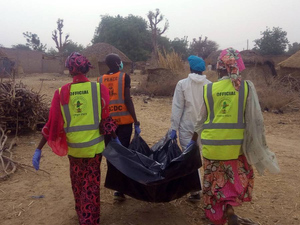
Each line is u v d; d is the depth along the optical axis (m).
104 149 3.77
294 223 4.11
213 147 3.45
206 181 3.58
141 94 18.00
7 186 5.05
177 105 4.45
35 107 8.09
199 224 4.05
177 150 4.29
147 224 4.04
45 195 4.79
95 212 3.58
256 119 3.40
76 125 3.50
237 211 4.39
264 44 60.12
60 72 45.25
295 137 8.97
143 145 4.54
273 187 5.20
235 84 3.39
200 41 53.66
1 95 7.78
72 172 3.70
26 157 6.41
